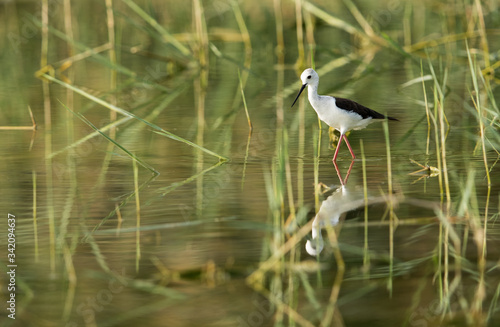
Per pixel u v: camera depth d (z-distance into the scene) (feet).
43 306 23.99
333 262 27.02
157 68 78.64
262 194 35.29
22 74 74.38
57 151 45.21
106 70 78.54
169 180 38.37
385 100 58.70
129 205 33.99
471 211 31.65
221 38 86.33
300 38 75.51
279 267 26.58
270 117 54.65
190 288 25.23
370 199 33.96
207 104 60.18
